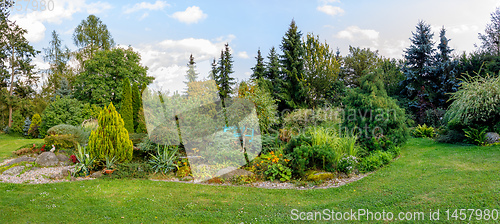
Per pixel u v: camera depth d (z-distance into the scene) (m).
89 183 5.83
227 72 17.19
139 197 4.93
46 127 17.48
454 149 7.57
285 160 6.61
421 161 6.68
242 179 5.97
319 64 18.77
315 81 18.69
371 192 5.05
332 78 18.89
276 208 4.48
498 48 20.59
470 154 6.72
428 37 18.88
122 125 7.03
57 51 31.39
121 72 20.59
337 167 6.59
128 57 21.62
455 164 6.06
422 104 16.12
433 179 5.22
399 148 7.78
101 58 20.98
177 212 4.24
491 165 5.66
